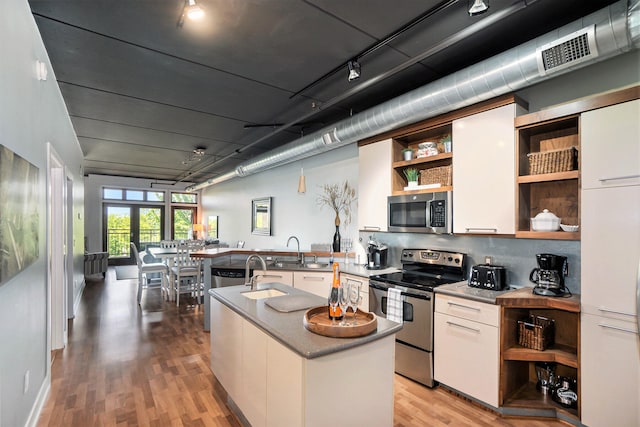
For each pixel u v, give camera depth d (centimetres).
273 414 175
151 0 196
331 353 155
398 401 255
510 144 254
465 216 282
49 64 269
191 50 255
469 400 256
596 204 206
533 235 242
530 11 209
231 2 198
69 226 462
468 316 252
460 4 202
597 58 194
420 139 358
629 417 192
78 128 465
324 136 385
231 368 231
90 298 579
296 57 265
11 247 162
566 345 247
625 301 193
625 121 195
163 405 246
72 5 201
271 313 203
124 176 962
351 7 204
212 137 512
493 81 234
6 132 165
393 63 277
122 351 346
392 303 302
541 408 232
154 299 577
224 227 900
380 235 405
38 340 233
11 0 173
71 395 258
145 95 345
